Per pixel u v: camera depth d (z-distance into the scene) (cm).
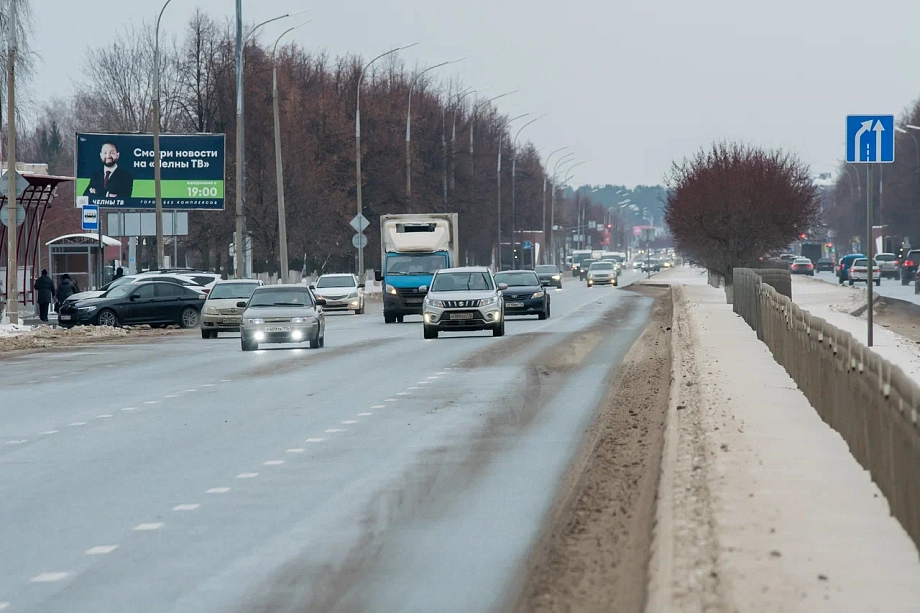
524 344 9400
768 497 2966
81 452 4416
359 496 3481
